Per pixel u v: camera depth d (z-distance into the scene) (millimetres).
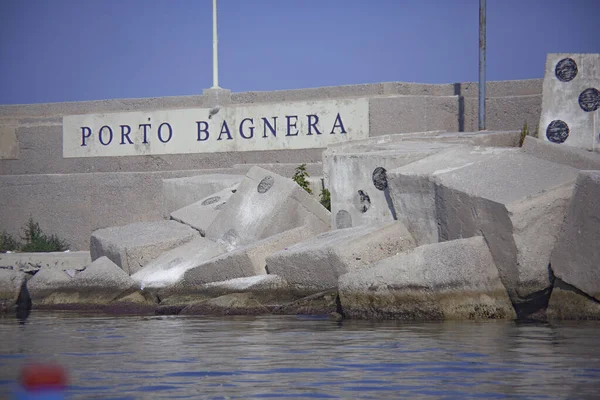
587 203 16000
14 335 15727
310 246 19047
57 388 10023
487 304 16750
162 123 30250
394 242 18875
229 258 20266
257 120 28906
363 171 21609
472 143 22828
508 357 12164
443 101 27516
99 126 31125
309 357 12461
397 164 20875
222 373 11320
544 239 16734
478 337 14102
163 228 24000
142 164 30531
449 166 19531
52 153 31859
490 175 18078
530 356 12211
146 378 11039
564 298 16500
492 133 23422
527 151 18906
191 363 12117
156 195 29547
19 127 32281
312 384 10555
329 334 14875
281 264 19156
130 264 22453
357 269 18094
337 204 22297
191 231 23547
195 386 10523
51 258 25406
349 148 23844
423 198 18938
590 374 10930
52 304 22203
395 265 17109
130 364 12109
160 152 30250
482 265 16781
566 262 16328
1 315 20266
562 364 11586
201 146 29703
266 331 15523
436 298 16656
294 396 9938
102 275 21828
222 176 26906
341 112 27766
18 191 31516
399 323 16359
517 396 9797
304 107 28266
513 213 16469
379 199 21281
